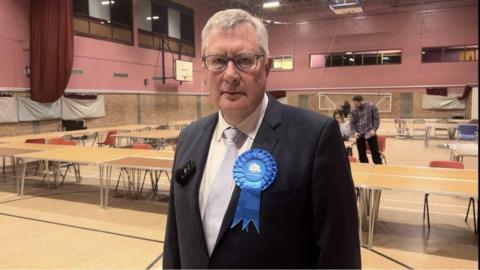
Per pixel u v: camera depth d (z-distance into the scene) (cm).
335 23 1722
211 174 103
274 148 94
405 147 1042
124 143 1070
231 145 102
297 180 89
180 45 1525
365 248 346
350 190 93
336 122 96
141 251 336
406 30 1612
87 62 1110
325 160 89
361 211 389
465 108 1531
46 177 652
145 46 1348
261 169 91
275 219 88
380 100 1677
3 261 315
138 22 1308
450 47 1559
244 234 90
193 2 1600
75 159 477
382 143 696
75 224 409
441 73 1573
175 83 1502
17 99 929
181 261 105
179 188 107
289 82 1823
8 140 719
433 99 1584
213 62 99
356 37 1695
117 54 1220
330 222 87
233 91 97
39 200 507
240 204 91
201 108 1672
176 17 1507
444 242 361
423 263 313
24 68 952
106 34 1180
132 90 1288
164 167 421
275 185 89
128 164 440
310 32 1767
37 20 959
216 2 1722
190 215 101
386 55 1666
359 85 1706
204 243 97
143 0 1327
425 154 908
